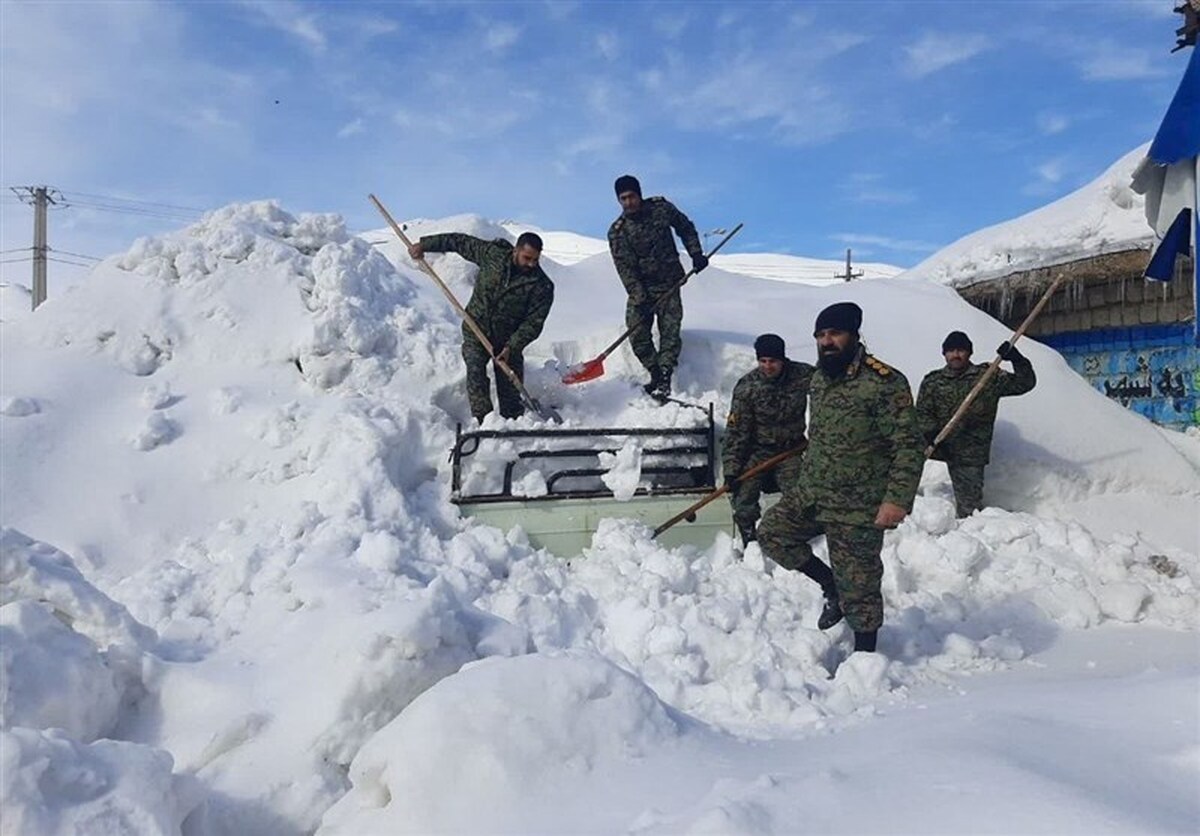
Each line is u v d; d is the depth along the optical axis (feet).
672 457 20.36
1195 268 18.40
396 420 19.66
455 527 18.25
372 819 7.76
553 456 19.70
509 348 20.34
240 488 18.53
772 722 10.99
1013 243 33.73
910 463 12.71
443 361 22.15
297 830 8.61
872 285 29.66
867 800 6.75
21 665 8.36
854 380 13.21
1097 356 32.73
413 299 24.88
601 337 24.93
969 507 20.35
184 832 7.66
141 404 20.15
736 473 17.76
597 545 18.19
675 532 18.85
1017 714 9.04
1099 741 7.89
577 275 33.17
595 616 15.16
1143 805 6.39
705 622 14.24
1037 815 6.17
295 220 26.78
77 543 16.81
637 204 22.89
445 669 10.00
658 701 9.00
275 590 12.85
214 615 13.66
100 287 22.75
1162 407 30.45
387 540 14.17
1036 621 15.94
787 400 17.83
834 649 13.91
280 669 10.18
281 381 21.27
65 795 6.75
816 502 13.47
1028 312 34.22
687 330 24.88
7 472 17.72
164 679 9.85
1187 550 20.39
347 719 9.29
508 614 14.21
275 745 9.16
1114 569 17.80
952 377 20.36
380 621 9.87
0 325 22.47
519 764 7.87
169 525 17.69
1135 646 14.49
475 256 20.62
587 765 8.08
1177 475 22.63
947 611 16.28
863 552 13.14
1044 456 22.04
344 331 21.74
